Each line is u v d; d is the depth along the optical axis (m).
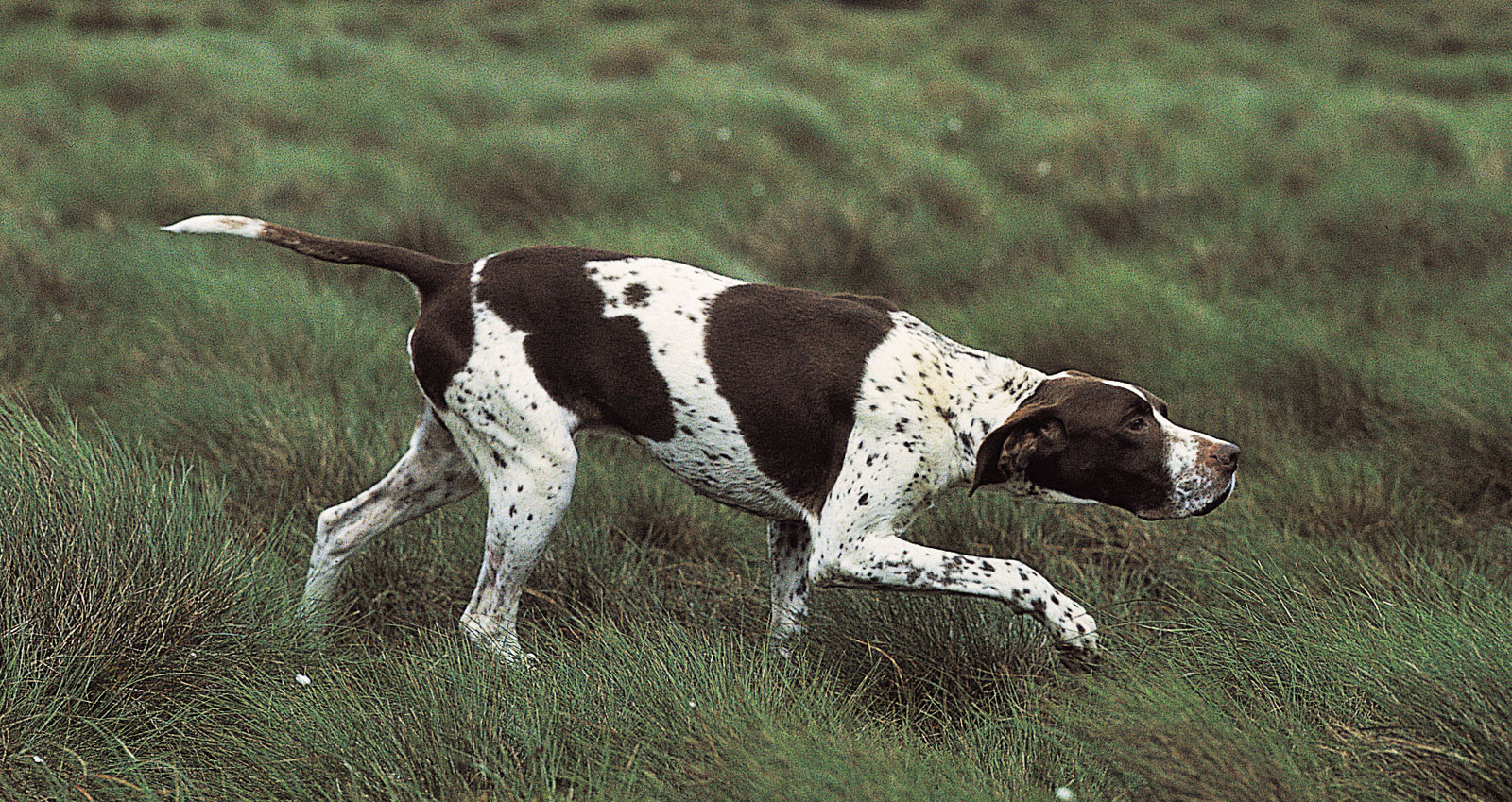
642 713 4.33
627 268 5.20
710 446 5.11
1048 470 4.94
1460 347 7.66
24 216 10.78
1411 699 4.14
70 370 7.91
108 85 16.19
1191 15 33.75
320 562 5.53
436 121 16.03
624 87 18.47
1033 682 4.92
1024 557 6.11
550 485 5.13
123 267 9.37
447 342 5.16
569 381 5.12
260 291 8.66
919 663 5.07
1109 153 14.78
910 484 4.97
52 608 4.46
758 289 5.20
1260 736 3.98
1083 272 10.06
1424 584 5.35
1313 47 30.25
